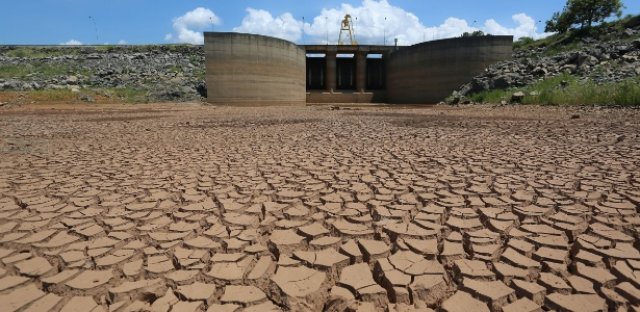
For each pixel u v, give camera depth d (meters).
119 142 9.77
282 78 40.06
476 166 6.25
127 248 3.29
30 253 3.24
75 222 3.89
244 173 6.01
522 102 23.34
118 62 41.34
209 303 2.50
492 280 2.72
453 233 3.51
